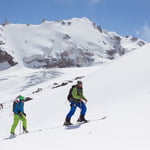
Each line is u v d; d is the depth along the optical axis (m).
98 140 7.21
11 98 65.94
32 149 7.47
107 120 9.39
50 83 75.75
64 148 7.03
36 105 25.48
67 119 10.36
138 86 17.94
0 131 19.59
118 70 24.44
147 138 6.60
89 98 20.20
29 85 95.12
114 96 17.97
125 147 6.23
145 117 8.60
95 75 27.09
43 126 14.89
